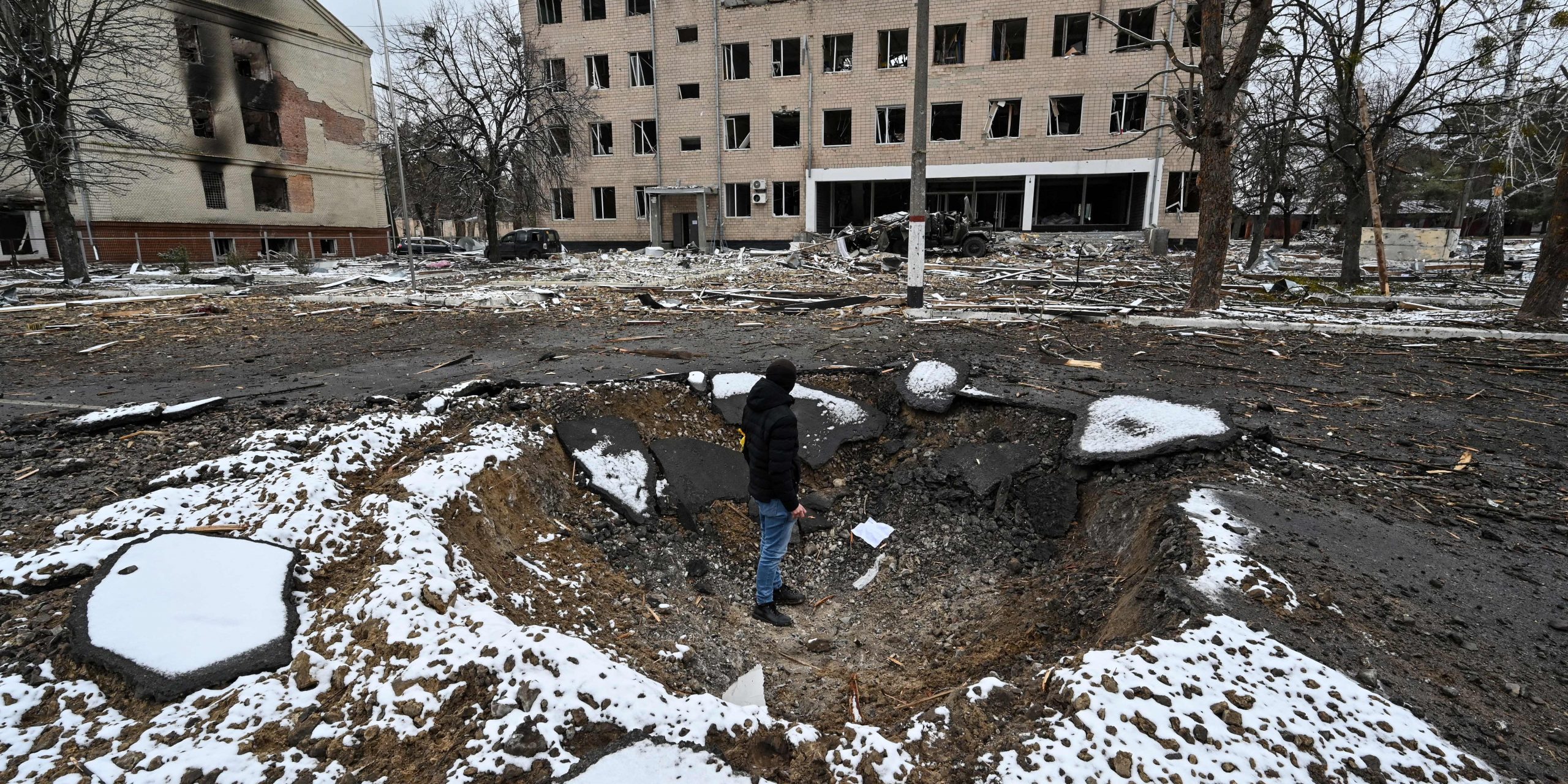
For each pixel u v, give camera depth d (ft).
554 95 83.97
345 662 8.52
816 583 15.62
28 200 74.69
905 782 7.26
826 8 97.35
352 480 12.79
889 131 100.83
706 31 102.47
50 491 12.61
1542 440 16.31
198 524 10.84
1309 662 8.30
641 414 19.26
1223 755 7.03
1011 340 28.50
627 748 7.39
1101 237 89.56
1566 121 37.32
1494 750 7.34
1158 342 28.12
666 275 65.26
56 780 6.77
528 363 24.02
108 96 56.80
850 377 22.43
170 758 7.10
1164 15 84.89
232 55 90.63
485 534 12.50
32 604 9.26
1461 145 47.14
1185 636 8.65
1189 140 34.12
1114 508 13.93
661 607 12.94
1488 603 9.97
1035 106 92.68
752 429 13.25
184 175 86.58
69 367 23.50
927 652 12.28
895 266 67.46
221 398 18.24
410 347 27.58
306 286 55.67
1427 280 55.93
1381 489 13.62
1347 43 44.39
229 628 8.72
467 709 7.95
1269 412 18.29
